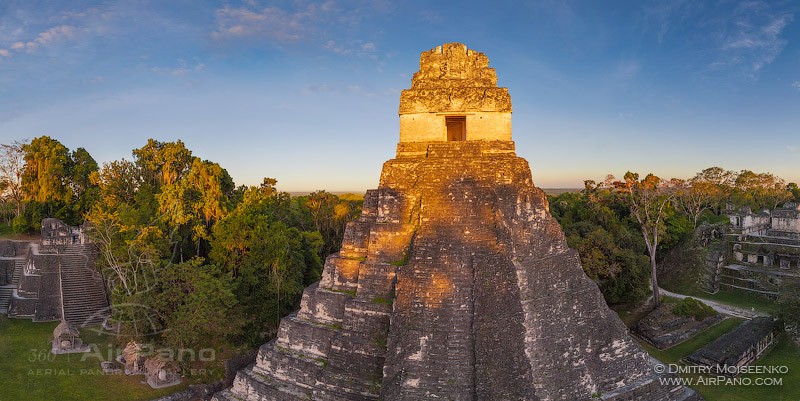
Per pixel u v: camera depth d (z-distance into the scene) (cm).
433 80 2105
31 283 4038
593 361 1716
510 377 1470
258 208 3916
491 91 2011
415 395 1480
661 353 3206
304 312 1942
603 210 5572
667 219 5862
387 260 1819
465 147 1939
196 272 2911
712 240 5775
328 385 1703
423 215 1759
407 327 1555
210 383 2550
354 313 1758
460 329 1532
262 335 3225
